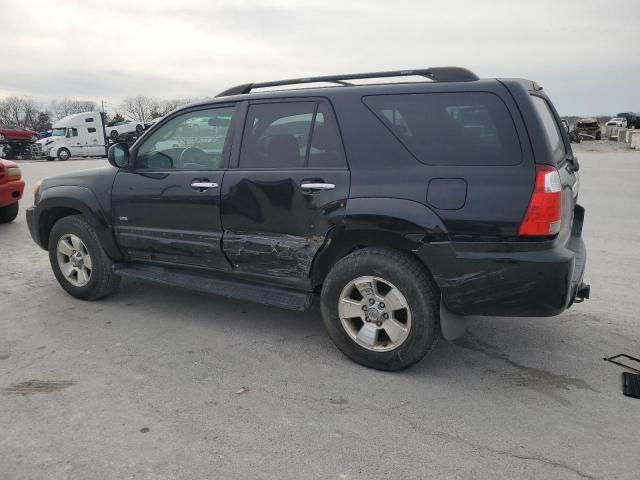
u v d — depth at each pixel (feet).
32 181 50.49
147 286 16.83
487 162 9.66
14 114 278.26
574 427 8.93
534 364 11.30
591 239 23.35
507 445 8.44
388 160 10.43
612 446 8.39
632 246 21.97
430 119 10.18
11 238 24.30
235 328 13.39
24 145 110.32
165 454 8.24
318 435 8.74
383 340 11.07
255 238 11.93
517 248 9.47
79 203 14.49
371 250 10.71
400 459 8.12
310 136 11.33
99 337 12.82
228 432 8.82
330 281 11.09
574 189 12.14
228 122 12.51
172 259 13.61
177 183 12.91
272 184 11.53
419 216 9.91
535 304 9.57
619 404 9.66
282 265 11.78
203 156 12.85
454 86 10.08
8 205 26.91
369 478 7.70
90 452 8.29
